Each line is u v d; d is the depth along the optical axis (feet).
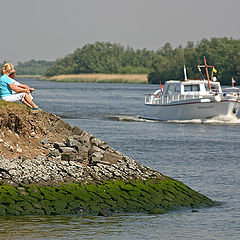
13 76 183.21
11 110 174.70
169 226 141.69
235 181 207.51
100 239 126.41
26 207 142.00
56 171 157.58
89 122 465.88
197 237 133.59
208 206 166.91
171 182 175.94
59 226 133.80
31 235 125.90
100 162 172.65
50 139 184.96
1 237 123.03
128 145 314.55
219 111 465.47
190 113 470.80
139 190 162.30
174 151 292.81
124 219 145.07
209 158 268.62
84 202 149.89
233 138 365.20
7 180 147.64
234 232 138.82
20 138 176.55
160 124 458.09
